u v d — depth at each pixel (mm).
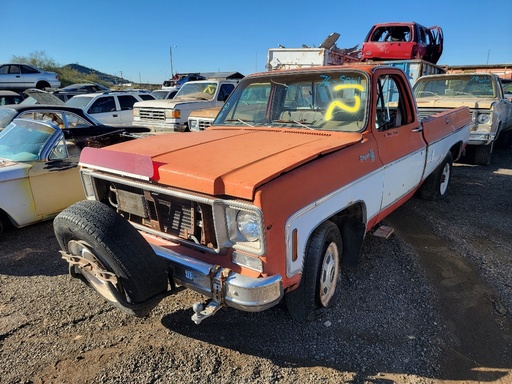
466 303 3475
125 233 2529
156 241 2920
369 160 3422
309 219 2654
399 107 4250
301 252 2631
